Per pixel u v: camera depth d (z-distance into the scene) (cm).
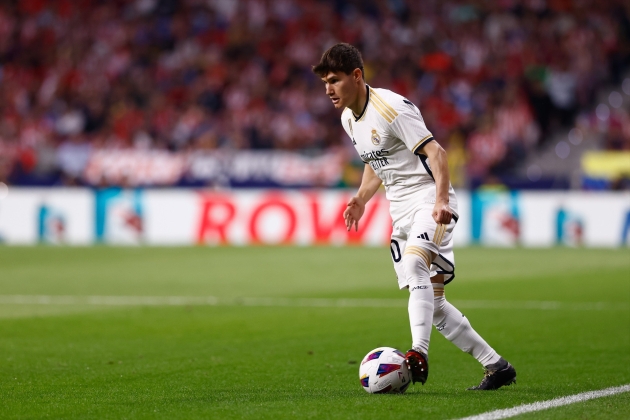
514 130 8406
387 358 1805
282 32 9775
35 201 7138
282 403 1709
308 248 6312
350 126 1941
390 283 4319
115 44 9894
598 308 3381
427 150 1809
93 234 7088
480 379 2048
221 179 8056
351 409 1633
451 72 9188
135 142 8656
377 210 6675
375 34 9669
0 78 9650
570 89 8950
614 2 9625
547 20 9512
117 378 2053
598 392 1820
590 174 7638
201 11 10088
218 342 2650
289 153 7981
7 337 2750
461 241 6725
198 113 8875
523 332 2823
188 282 4406
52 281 4459
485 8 9738
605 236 6544
